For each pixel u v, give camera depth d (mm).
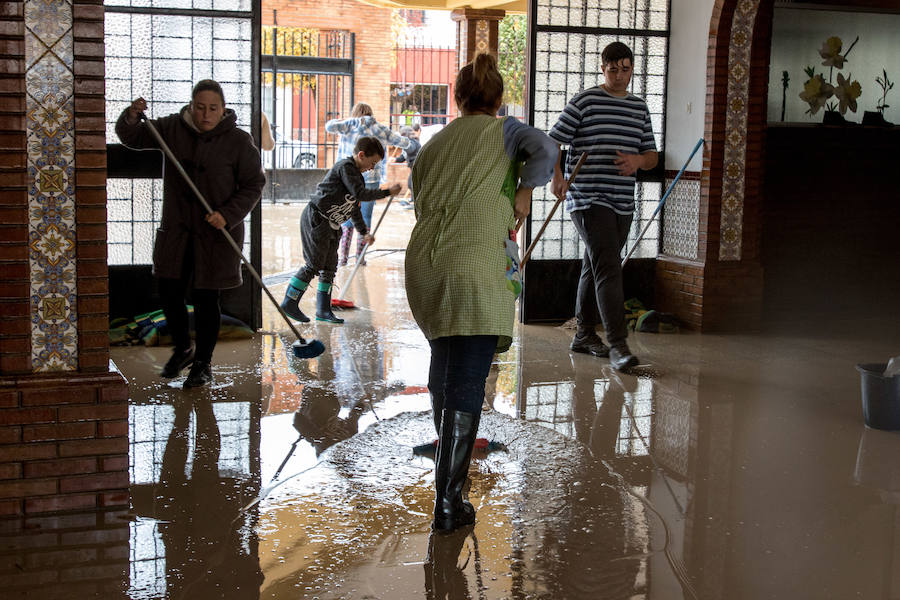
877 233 8195
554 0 7461
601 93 6043
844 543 3439
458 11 13172
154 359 5938
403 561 3236
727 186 7180
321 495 3809
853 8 8141
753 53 7094
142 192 6555
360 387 5410
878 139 8102
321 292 7234
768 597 3020
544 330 7238
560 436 4609
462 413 3436
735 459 4332
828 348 6754
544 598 2990
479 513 3658
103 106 3520
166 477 3959
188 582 3049
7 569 3109
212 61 6637
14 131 3432
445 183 3514
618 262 6012
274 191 17859
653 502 3799
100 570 3119
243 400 5090
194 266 5148
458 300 3389
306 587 3033
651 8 7645
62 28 3459
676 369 6012
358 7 18625
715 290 7242
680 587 3080
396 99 21031
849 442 4609
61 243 3537
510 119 3559
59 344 3576
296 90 19875
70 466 3564
